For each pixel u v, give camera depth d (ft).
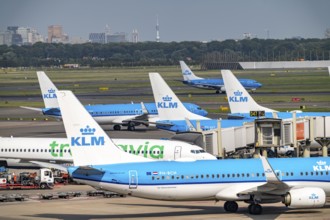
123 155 622.95
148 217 620.49
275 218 606.96
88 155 619.26
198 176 617.21
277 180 597.11
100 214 638.53
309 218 604.90
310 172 635.66
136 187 608.19
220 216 620.90
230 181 621.72
